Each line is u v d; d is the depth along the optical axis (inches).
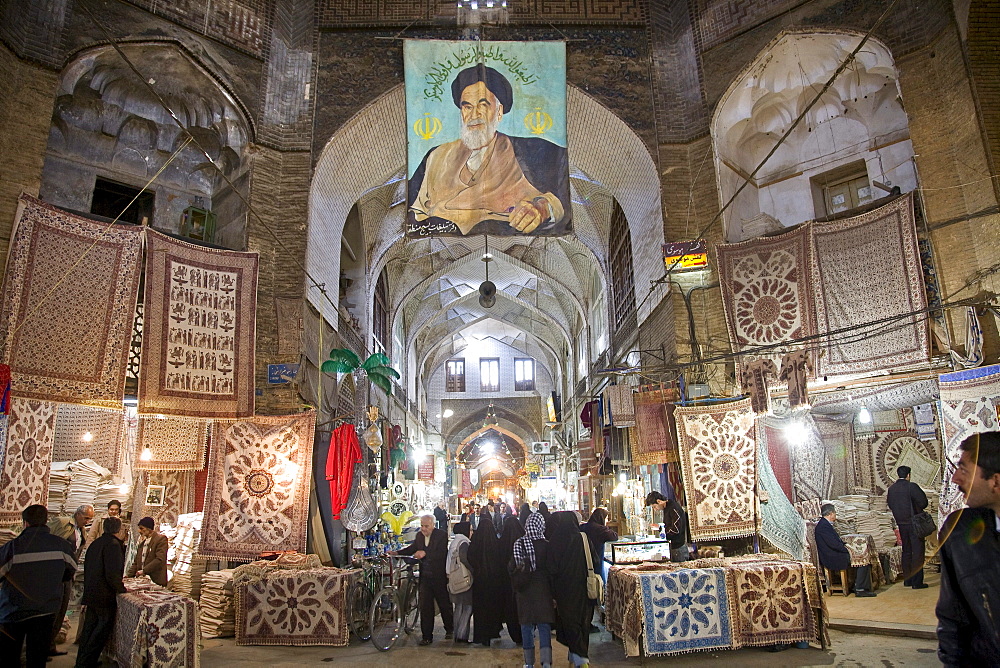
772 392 286.0
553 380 993.5
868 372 269.9
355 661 200.7
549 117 364.8
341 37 386.3
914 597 246.8
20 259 218.2
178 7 336.2
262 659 202.4
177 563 283.0
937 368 258.5
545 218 350.0
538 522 184.4
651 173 371.2
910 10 300.0
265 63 365.7
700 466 258.1
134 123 354.0
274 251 343.3
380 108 380.8
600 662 193.9
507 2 390.9
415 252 666.8
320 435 346.0
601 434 427.5
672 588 194.7
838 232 289.3
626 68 384.2
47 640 160.2
